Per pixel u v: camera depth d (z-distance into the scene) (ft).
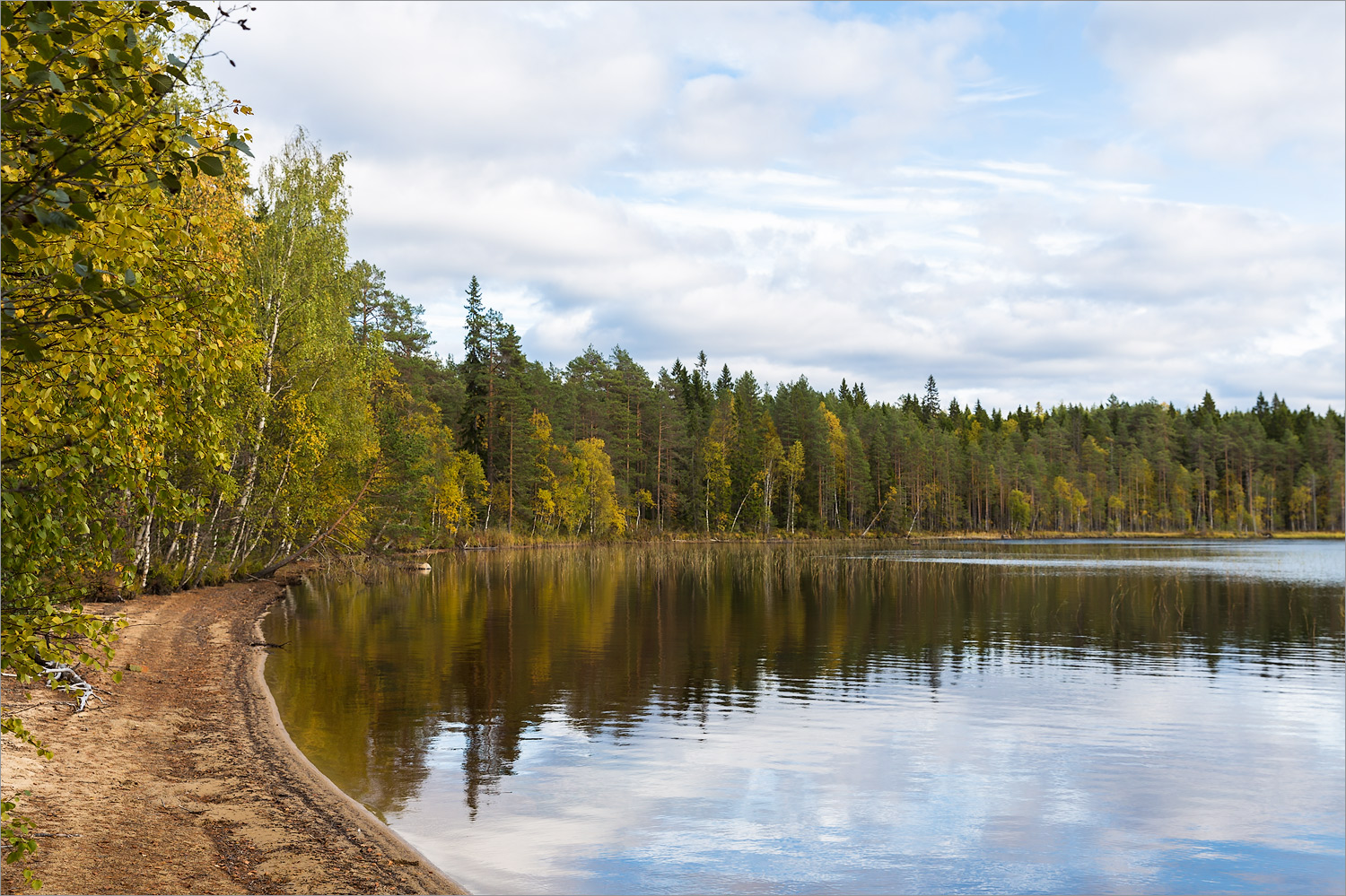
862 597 128.98
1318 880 33.24
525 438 270.05
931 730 52.65
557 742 48.21
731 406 374.84
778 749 47.93
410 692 60.03
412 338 231.30
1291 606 118.93
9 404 16.52
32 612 16.63
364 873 28.78
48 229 13.08
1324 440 465.47
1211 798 41.55
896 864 33.68
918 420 540.11
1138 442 512.63
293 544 143.02
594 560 212.43
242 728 45.93
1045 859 34.53
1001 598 128.47
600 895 29.76
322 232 113.60
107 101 13.07
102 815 30.32
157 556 100.94
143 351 17.15
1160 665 74.95
